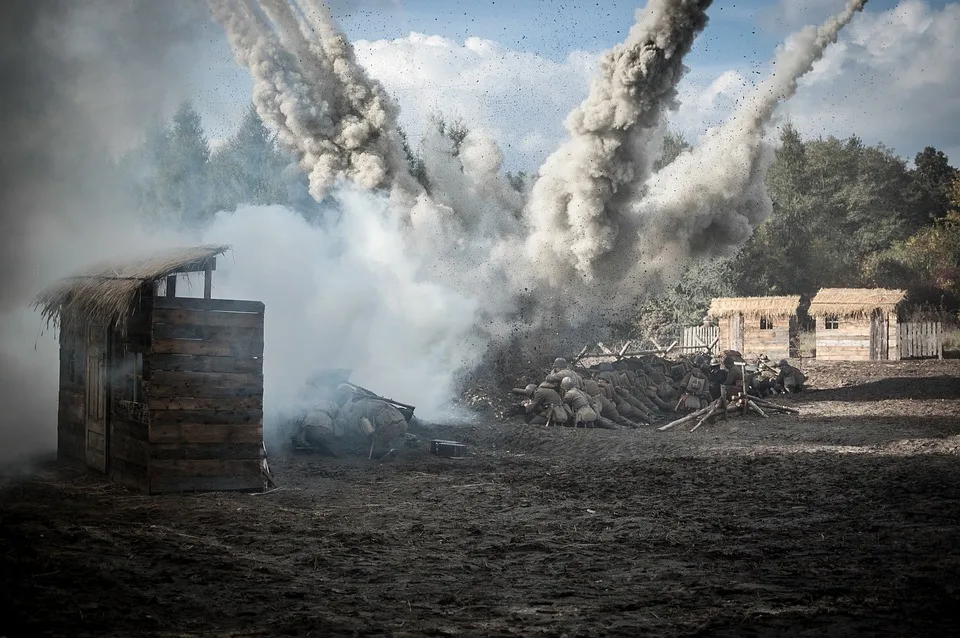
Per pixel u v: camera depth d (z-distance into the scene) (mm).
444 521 11312
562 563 9227
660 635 6867
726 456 17188
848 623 7094
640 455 17734
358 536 10320
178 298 12898
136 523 10742
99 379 14484
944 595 7836
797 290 60562
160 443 12812
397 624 7141
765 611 7445
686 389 26094
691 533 10594
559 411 22828
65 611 7184
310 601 7750
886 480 13984
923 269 62688
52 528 10234
